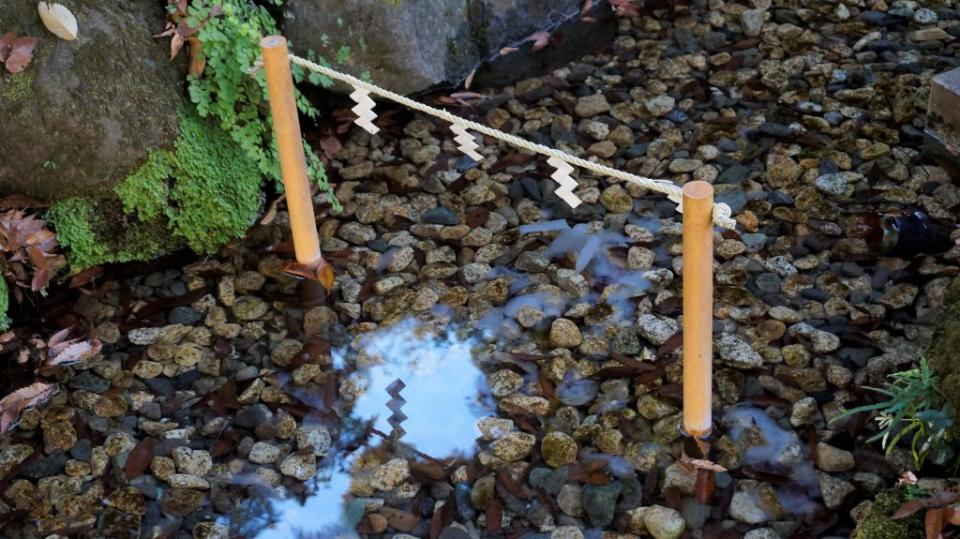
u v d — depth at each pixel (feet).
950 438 8.66
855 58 12.16
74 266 10.36
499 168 11.48
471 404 9.70
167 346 10.15
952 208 10.69
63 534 9.00
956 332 8.88
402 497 9.15
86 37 10.03
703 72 12.20
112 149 10.03
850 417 9.29
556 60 12.42
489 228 10.98
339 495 9.19
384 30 11.22
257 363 10.05
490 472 9.23
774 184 11.09
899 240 10.31
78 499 9.20
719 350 9.80
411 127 11.87
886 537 8.29
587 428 9.43
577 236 10.84
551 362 9.87
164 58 10.45
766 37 12.46
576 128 11.78
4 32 9.87
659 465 9.18
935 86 10.83
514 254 10.75
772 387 9.57
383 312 10.37
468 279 10.57
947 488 8.61
